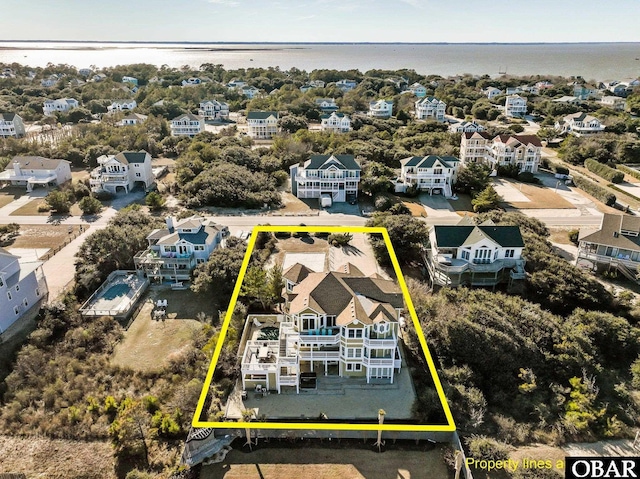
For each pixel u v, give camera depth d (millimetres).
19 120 125562
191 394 36219
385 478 30500
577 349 40938
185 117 129625
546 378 39719
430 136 114000
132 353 42375
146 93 182125
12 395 37188
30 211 76438
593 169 101000
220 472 30953
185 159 96000
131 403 35500
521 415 36594
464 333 41062
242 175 85688
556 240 66625
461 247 52656
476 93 198125
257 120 130875
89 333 43812
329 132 123000
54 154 101062
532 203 82000
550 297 48312
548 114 160250
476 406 35906
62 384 37969
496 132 129125
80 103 170750
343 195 83438
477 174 86562
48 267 57625
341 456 32156
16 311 46812
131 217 64688
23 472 31156
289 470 31047
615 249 56188
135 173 87562
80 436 33938
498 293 48781
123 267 56781
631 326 44812
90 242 56188
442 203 82000
